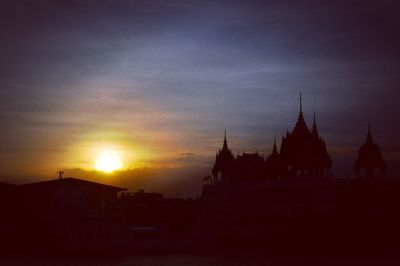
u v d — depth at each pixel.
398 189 172.25
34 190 176.62
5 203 174.62
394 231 168.50
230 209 178.88
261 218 175.12
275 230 172.25
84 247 164.38
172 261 153.38
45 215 173.62
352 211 169.25
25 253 167.50
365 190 170.62
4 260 155.12
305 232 169.38
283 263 148.50
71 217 167.62
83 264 148.75
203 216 181.88
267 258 157.25
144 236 168.88
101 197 189.25
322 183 172.12
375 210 169.50
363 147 182.25
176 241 169.50
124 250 165.75
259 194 177.25
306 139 185.75
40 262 151.75
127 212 192.62
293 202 173.00
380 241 167.62
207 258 157.88
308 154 184.25
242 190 179.25
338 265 144.12
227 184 181.38
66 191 177.38
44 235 170.50
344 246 167.00
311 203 171.25
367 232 167.75
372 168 181.12
